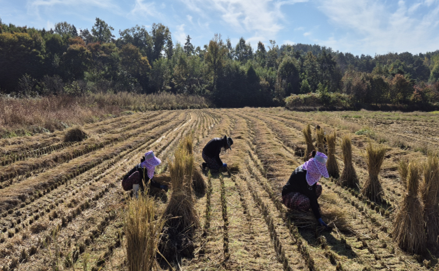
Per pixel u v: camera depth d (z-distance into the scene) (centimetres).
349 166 664
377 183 581
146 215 309
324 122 1833
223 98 5303
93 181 711
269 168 793
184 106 3838
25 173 770
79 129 1173
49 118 1377
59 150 995
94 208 552
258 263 379
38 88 3003
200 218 508
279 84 6153
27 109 1408
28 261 385
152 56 8444
